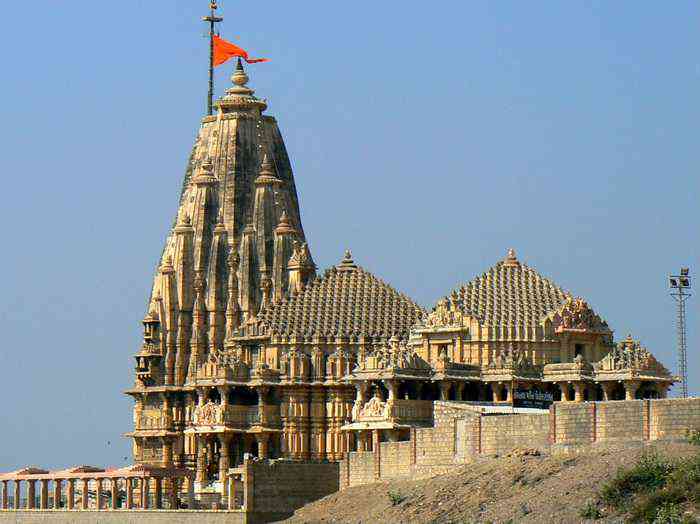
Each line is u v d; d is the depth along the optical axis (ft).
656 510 600.80
